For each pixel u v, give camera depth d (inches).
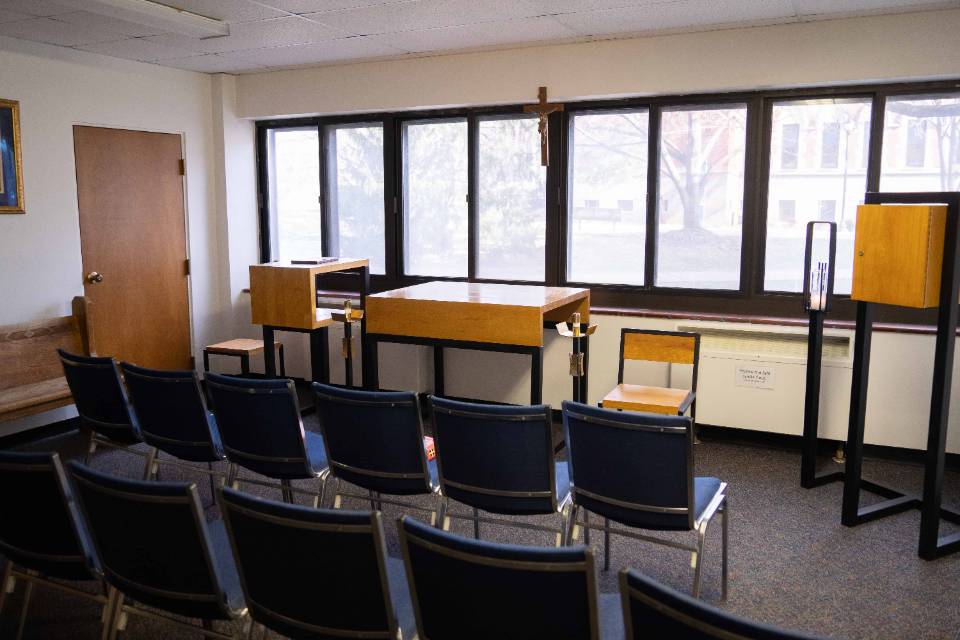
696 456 182.7
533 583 65.4
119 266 219.9
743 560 129.8
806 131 187.2
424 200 234.1
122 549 82.0
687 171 200.5
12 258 192.7
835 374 177.9
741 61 182.1
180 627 110.3
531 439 104.7
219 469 173.8
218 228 249.0
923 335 169.0
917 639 106.3
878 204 129.8
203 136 241.9
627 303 210.8
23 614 101.0
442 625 71.6
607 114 207.5
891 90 175.6
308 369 244.8
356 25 177.9
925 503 128.4
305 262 202.4
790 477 168.9
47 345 193.5
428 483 115.3
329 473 123.8
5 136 187.9
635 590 58.9
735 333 192.1
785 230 192.4
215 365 252.8
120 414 141.0
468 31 184.2
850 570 126.2
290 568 74.6
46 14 165.9
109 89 213.0
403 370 225.8
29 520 88.9
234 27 179.3
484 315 163.2
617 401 161.6
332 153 246.5
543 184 217.5
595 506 107.9
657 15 168.4
